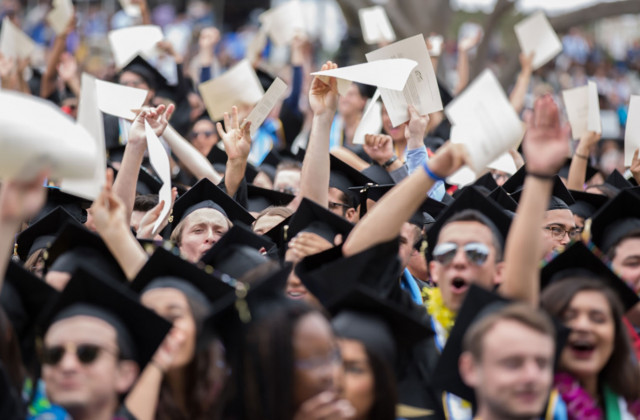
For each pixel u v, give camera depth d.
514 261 5.70
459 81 14.05
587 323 6.04
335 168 9.62
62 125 5.14
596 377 6.21
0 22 23.50
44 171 5.05
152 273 6.26
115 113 9.12
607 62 27.34
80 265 5.53
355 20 20.75
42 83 13.45
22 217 5.14
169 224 9.18
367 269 6.38
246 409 5.00
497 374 5.14
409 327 6.01
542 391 5.14
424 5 20.11
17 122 5.00
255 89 11.64
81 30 20.69
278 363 4.89
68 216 8.50
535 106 5.56
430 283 8.34
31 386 6.16
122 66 12.28
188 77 13.37
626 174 12.69
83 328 5.38
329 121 8.18
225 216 8.74
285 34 14.12
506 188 9.90
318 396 4.90
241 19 25.61
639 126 10.34
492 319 5.24
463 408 6.33
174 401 5.76
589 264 6.62
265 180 11.62
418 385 6.49
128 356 5.49
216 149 11.81
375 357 5.66
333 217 7.32
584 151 10.45
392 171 9.56
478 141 5.59
